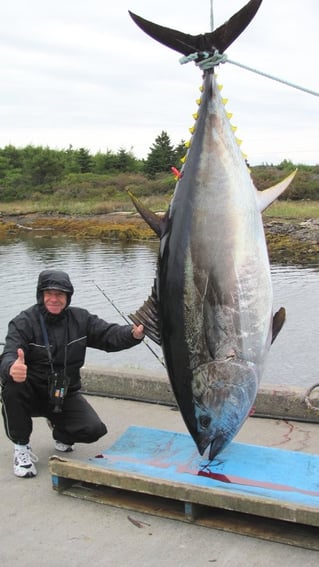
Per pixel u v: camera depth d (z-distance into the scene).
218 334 3.11
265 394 4.79
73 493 3.60
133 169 76.69
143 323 3.60
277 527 3.14
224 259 3.12
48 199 58.56
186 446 3.84
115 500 3.49
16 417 3.83
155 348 10.64
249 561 2.90
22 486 3.76
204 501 3.16
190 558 2.95
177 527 3.23
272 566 2.86
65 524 3.30
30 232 38.16
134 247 28.56
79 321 3.95
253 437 4.42
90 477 3.47
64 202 52.94
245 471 3.46
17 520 3.35
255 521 3.21
